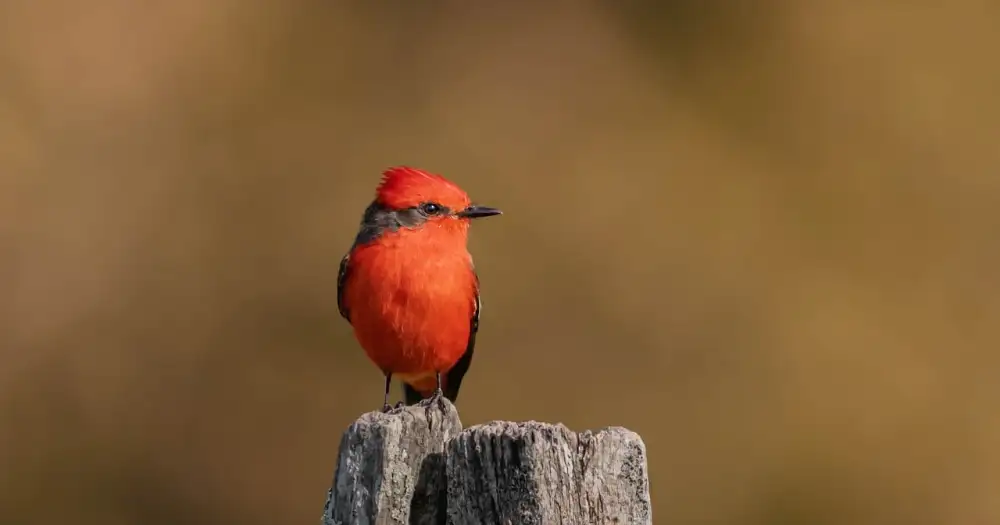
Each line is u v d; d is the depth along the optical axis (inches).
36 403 601.3
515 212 625.9
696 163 633.6
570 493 214.4
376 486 227.5
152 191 627.5
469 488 217.5
